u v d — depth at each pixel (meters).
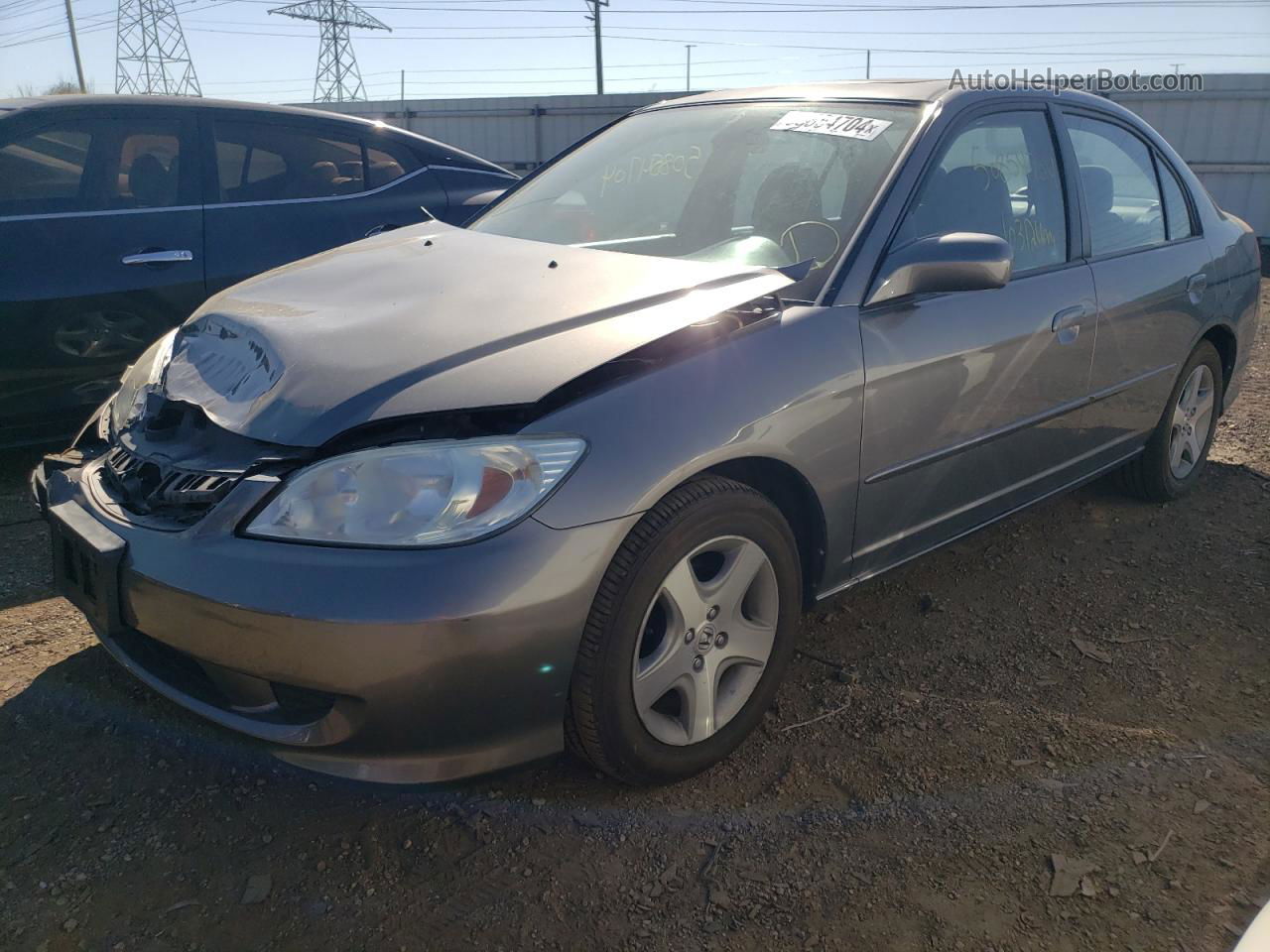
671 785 2.30
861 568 2.68
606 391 2.05
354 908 1.95
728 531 2.20
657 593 2.08
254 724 1.96
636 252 2.95
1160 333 3.64
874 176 2.76
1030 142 3.24
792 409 2.28
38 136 4.22
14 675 2.71
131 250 4.31
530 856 2.09
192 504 2.04
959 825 2.17
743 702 2.38
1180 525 3.91
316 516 1.87
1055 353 3.08
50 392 4.17
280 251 4.74
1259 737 2.51
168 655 2.16
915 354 2.58
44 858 2.07
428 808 2.23
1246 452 4.83
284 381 2.08
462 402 1.95
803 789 2.30
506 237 2.99
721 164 3.09
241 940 1.87
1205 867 2.05
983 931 1.89
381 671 1.80
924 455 2.70
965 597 3.29
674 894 1.99
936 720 2.57
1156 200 3.84
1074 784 2.31
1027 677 2.80
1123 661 2.89
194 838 2.14
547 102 21.58
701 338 2.22
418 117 23.20
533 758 2.00
